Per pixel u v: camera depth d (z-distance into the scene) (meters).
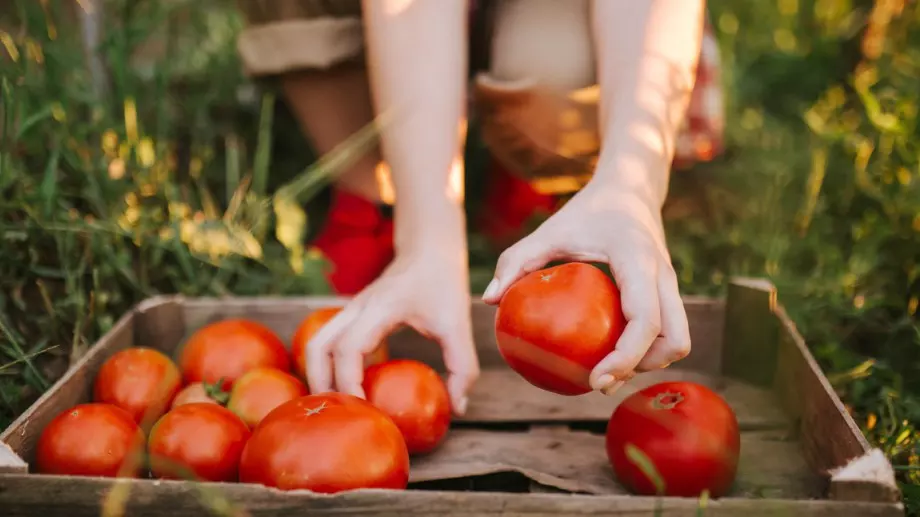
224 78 1.46
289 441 0.71
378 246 1.14
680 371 0.96
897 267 1.13
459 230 0.86
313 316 0.90
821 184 1.30
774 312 0.92
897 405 0.94
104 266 1.07
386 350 0.90
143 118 1.35
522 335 0.73
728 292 0.94
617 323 0.72
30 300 1.05
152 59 1.59
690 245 1.25
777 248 1.20
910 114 1.24
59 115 1.13
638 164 0.79
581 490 0.80
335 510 0.69
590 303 0.72
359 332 0.82
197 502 0.69
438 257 0.85
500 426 0.91
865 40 1.50
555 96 0.95
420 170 0.86
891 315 1.10
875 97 1.32
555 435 0.88
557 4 0.95
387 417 0.75
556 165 1.04
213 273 1.15
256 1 1.07
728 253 1.25
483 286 1.16
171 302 0.96
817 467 0.80
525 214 1.26
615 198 0.77
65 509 0.70
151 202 1.18
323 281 1.11
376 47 0.89
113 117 1.26
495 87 0.97
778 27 1.73
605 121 0.84
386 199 1.12
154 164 1.21
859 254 1.16
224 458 0.76
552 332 0.72
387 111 0.88
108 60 1.31
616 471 0.79
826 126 1.39
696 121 1.14
